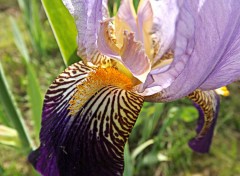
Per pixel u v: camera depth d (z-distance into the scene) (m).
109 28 0.11
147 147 0.25
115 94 0.11
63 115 0.11
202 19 0.10
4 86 0.16
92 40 0.11
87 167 0.11
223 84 0.11
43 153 0.11
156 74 0.11
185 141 0.25
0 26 0.36
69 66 0.12
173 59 0.10
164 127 0.23
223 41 0.10
